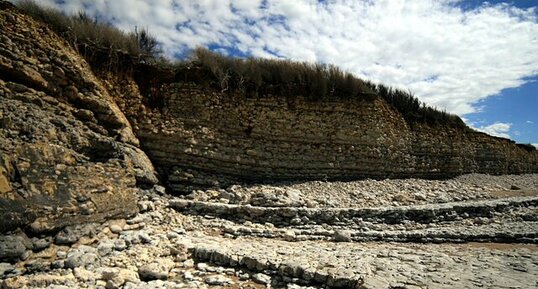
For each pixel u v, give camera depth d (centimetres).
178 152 1272
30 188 691
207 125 1350
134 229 907
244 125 1419
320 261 731
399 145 1756
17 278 582
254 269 729
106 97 1140
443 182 1781
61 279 602
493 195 1548
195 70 1382
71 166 828
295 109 1509
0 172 646
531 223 1183
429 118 2034
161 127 1262
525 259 822
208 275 708
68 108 1007
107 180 911
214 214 1089
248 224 1043
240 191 1257
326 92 1576
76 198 777
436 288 600
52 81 989
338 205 1212
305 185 1403
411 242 1001
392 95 1923
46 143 806
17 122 789
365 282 612
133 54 1315
